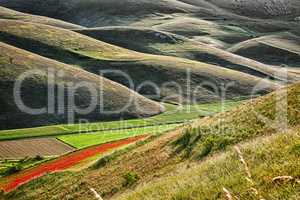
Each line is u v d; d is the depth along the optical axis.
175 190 19.11
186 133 46.72
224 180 15.51
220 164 20.70
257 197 11.77
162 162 44.50
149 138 57.84
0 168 96.12
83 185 51.31
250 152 19.48
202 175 20.11
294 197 10.78
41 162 80.62
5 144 134.00
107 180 48.78
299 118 34.25
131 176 44.12
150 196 23.11
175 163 41.91
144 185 36.47
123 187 44.12
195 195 15.91
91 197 46.44
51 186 56.72
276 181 12.08
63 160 77.38
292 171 12.71
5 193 61.72
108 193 44.97
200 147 40.50
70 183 54.25
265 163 15.27
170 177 31.19
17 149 129.38
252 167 15.97
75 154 79.69
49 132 148.00
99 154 75.94
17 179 72.94
